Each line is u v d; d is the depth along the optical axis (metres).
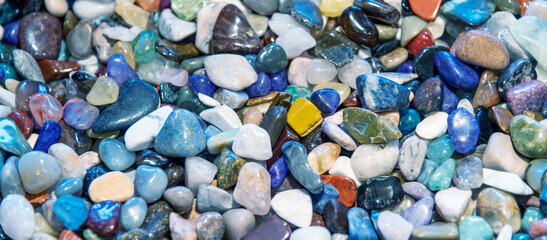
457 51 0.32
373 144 0.30
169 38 0.34
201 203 0.29
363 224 0.28
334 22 0.34
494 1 0.34
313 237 0.27
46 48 0.34
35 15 0.34
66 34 0.35
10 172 0.29
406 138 0.31
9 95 0.32
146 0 0.36
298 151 0.29
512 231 0.28
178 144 0.29
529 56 0.32
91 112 0.31
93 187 0.29
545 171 0.28
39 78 0.33
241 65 0.32
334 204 0.28
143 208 0.28
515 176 0.29
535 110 0.31
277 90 0.33
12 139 0.30
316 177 0.29
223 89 0.32
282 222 0.28
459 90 0.32
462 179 0.29
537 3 0.33
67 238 0.27
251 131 0.29
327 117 0.31
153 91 0.32
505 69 0.31
